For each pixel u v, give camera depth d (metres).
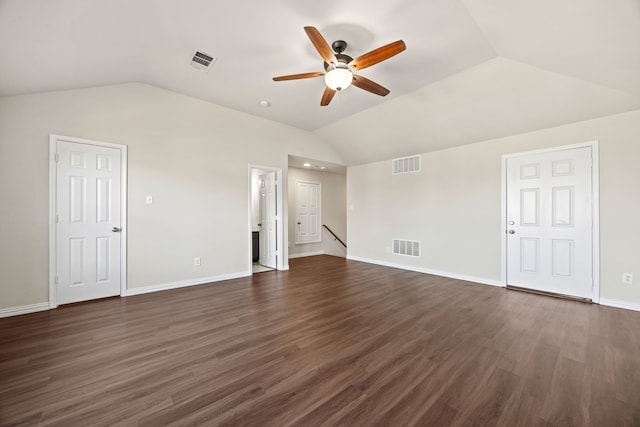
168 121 3.69
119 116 3.32
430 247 4.76
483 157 4.10
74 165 3.06
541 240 3.60
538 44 2.30
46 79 2.62
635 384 1.66
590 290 3.23
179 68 3.02
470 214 4.25
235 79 3.27
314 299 3.32
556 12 1.81
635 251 2.94
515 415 1.41
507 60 2.76
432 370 1.82
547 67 2.68
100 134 3.21
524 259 3.74
